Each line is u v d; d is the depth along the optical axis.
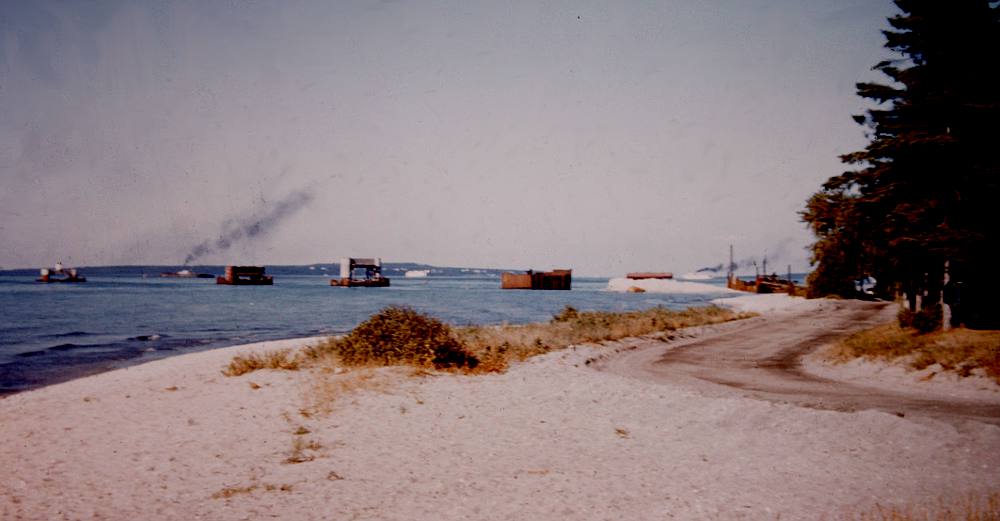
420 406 10.19
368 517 5.12
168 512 5.34
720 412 8.95
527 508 5.30
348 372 13.58
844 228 21.98
